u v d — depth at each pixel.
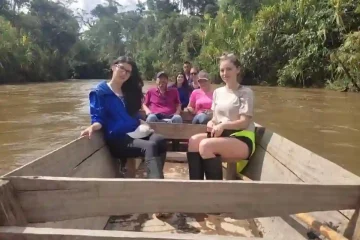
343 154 6.07
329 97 15.88
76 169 2.61
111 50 64.06
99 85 3.29
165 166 4.65
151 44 47.19
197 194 1.74
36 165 2.03
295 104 13.16
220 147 2.99
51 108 12.47
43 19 48.44
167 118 5.37
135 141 3.18
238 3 29.92
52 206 1.74
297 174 2.63
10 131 8.16
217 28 30.39
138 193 1.74
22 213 1.73
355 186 1.77
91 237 1.42
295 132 7.89
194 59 34.47
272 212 1.77
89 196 1.74
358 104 13.20
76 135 7.73
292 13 23.56
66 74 45.81
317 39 21.33
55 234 1.44
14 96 17.34
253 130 3.26
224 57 3.26
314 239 2.07
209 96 5.62
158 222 2.99
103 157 3.24
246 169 3.71
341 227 1.94
